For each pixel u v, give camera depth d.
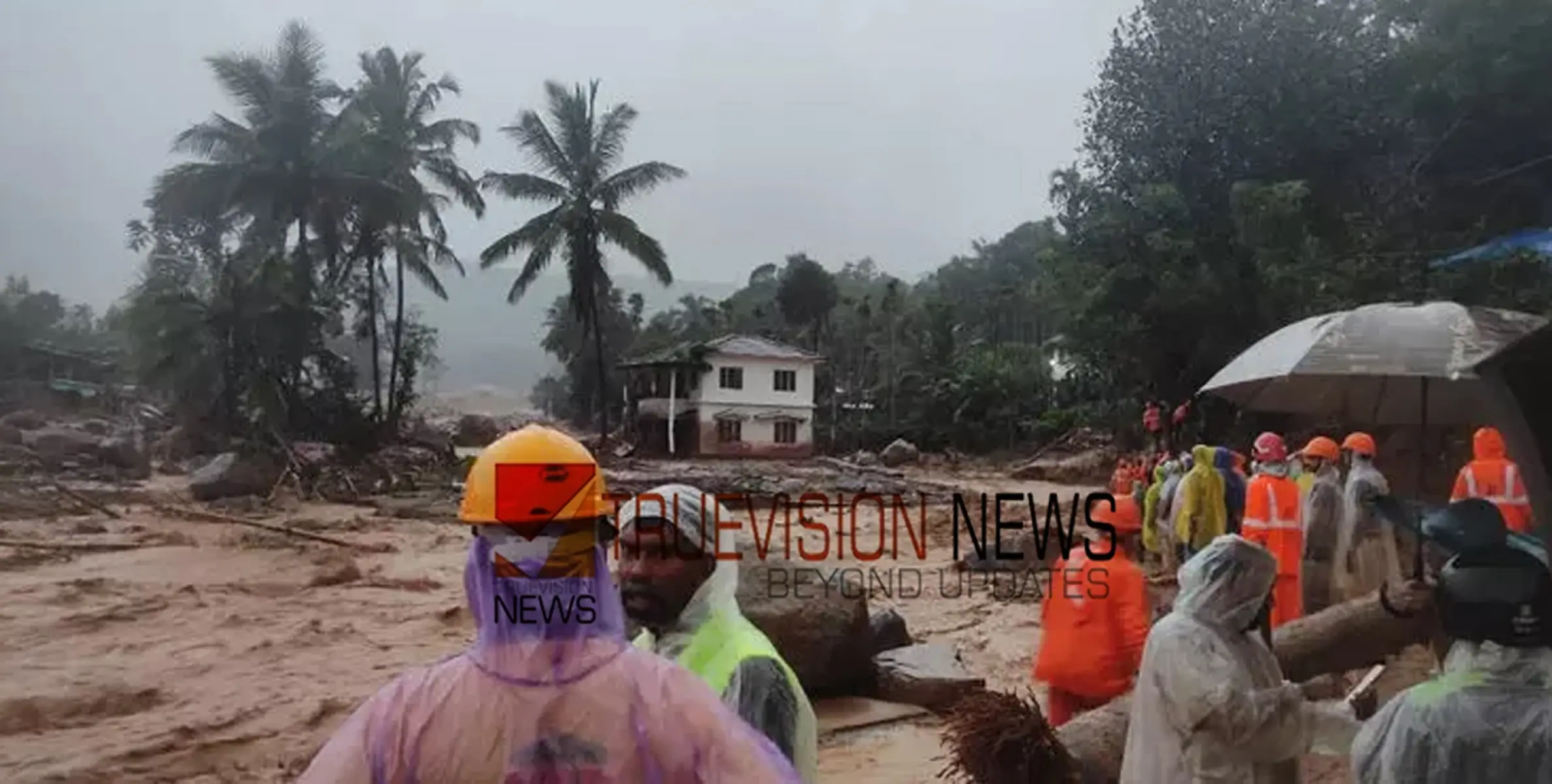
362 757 2.19
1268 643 4.28
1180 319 32.94
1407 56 32.59
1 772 8.08
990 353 55.81
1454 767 3.20
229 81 45.03
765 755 2.26
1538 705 3.14
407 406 55.75
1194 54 36.41
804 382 54.88
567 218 49.56
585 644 2.24
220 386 43.75
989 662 11.30
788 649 8.84
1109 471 39.00
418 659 12.00
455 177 51.12
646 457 52.50
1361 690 4.76
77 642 12.74
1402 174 34.44
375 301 52.44
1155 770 3.99
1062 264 36.25
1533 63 30.25
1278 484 9.55
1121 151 37.88
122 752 8.54
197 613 14.61
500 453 2.32
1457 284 27.48
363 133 47.06
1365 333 7.26
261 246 46.75
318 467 36.09
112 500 28.56
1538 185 32.00
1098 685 5.94
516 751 2.15
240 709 9.82
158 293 43.00
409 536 24.19
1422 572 4.42
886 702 9.07
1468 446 9.91
